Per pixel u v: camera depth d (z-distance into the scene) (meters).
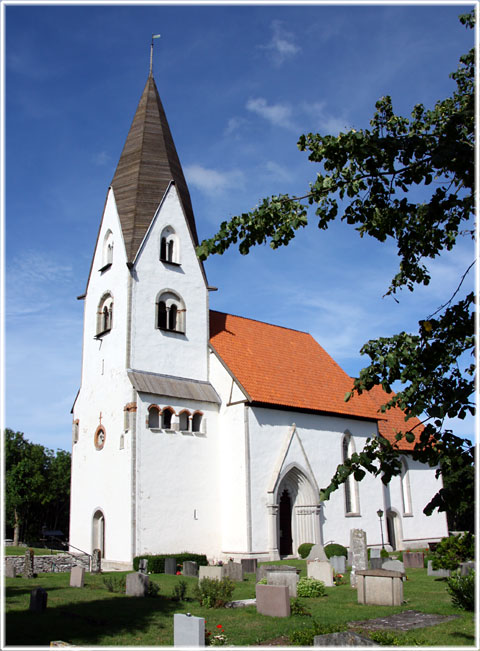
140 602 20.17
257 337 46.41
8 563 30.75
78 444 39.62
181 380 38.81
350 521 42.56
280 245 11.43
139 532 33.44
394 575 20.23
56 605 19.20
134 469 34.09
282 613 17.95
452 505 9.37
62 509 88.56
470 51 12.20
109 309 39.59
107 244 41.38
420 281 12.13
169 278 40.12
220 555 36.88
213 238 11.32
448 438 9.45
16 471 74.88
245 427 37.53
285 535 39.31
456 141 9.98
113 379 37.38
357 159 10.72
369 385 10.30
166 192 41.53
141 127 43.25
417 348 10.08
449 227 11.45
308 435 41.53
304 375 45.41
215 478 37.97
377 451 10.01
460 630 16.30
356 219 11.59
